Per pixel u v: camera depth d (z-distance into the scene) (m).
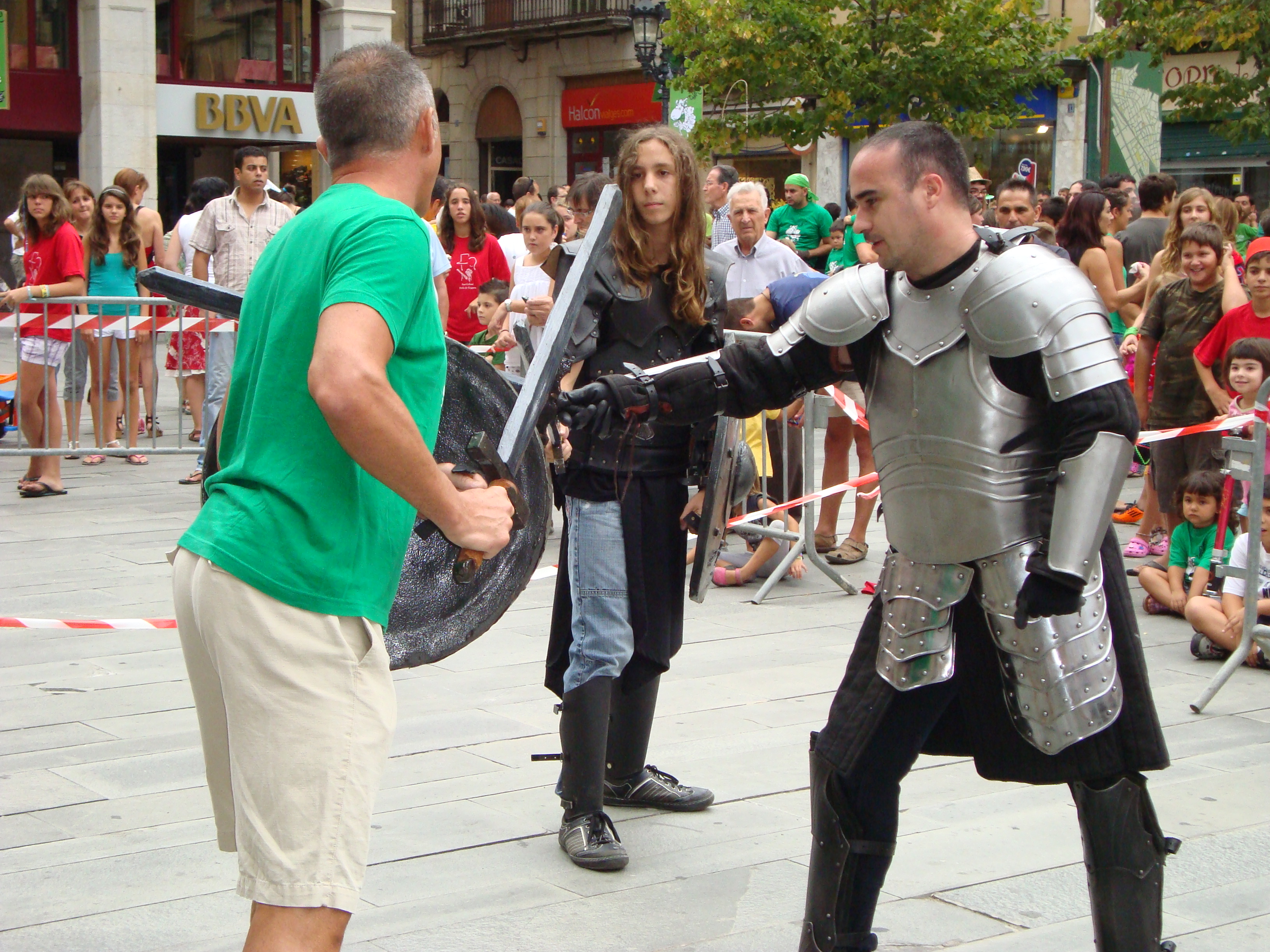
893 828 2.63
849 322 2.51
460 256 8.26
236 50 22.33
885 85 17.59
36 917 3.05
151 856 3.38
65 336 8.27
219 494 2.21
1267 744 4.32
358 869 2.14
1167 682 5.02
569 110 27.12
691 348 3.59
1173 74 19.88
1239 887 3.25
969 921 3.08
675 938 3.01
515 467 2.34
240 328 2.31
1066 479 2.28
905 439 2.48
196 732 4.28
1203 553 5.88
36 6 20.47
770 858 3.45
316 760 2.10
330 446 2.13
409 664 2.57
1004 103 17.78
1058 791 3.90
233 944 2.95
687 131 13.91
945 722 2.66
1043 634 2.38
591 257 2.52
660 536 3.53
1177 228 7.64
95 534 7.19
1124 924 2.43
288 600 2.10
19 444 9.98
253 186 8.73
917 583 2.50
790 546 6.64
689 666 5.13
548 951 2.94
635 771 3.77
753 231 7.34
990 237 2.41
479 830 3.58
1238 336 6.36
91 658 5.07
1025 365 2.35
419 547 2.56
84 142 21.03
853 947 2.63
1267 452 5.21
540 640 5.45
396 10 29.56
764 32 17.47
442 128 29.59
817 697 4.74
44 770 3.94
